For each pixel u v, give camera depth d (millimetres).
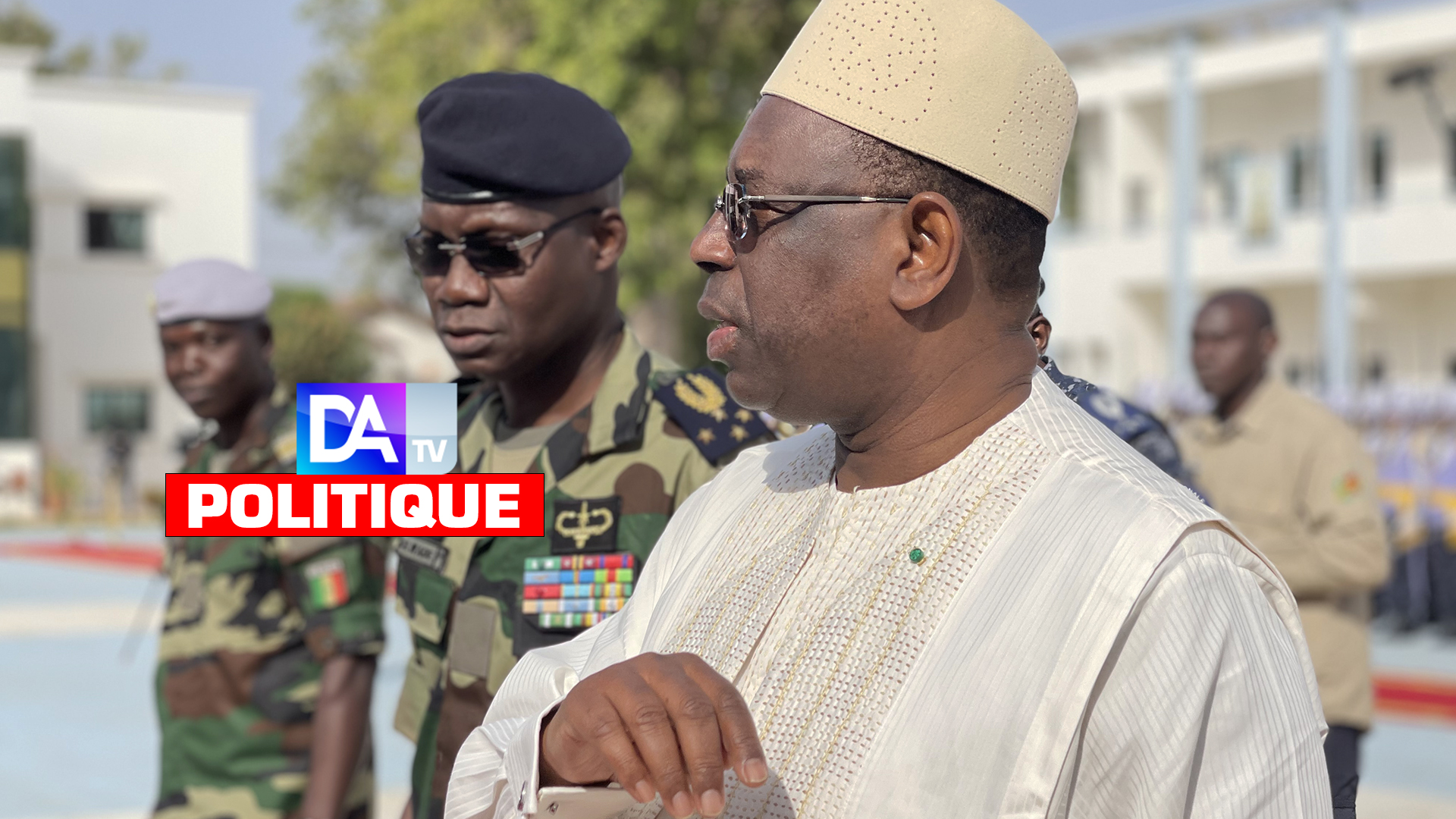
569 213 2416
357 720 3193
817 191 1262
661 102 17250
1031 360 1332
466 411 2686
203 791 3371
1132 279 26094
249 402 3566
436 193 2391
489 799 1397
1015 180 1258
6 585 15984
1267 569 1203
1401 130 24016
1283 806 1089
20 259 25875
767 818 1192
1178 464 2662
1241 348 4438
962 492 1243
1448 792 6137
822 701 1204
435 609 2494
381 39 20312
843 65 1258
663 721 1116
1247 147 25875
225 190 28219
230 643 3367
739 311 1334
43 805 6207
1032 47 1261
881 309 1265
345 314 38875
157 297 3516
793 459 1514
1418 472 11859
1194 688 1093
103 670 9945
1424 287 24484
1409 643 11328
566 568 2373
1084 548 1142
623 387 2459
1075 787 1141
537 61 17609
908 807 1123
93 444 27219
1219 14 23859
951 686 1139
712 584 1422
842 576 1272
